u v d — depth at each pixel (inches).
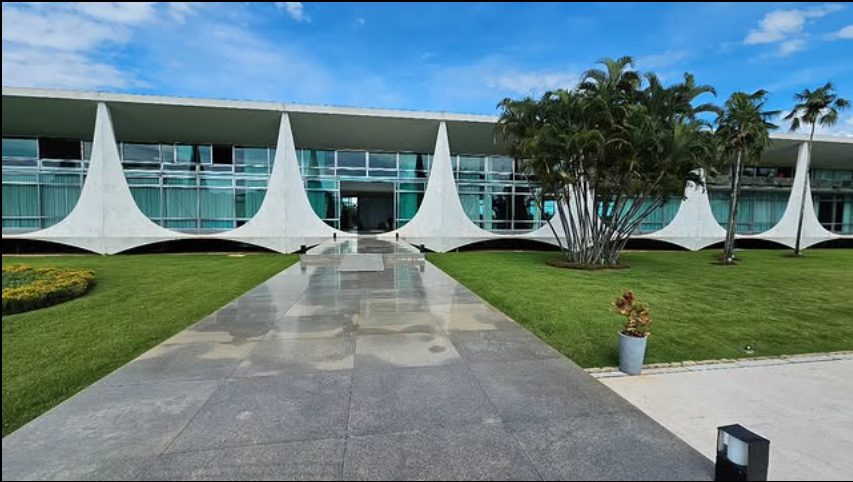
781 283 415.8
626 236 605.6
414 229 835.4
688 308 295.1
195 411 121.7
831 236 1031.0
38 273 367.6
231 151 860.6
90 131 776.9
